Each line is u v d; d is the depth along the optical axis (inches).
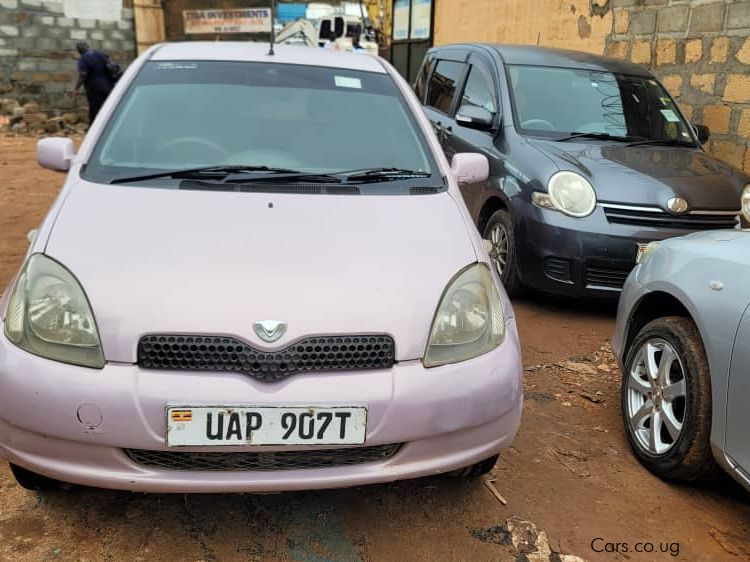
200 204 104.0
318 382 84.0
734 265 103.3
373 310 88.0
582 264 177.5
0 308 91.7
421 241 101.2
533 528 101.5
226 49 145.3
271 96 131.8
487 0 475.8
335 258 94.2
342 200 109.6
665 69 306.3
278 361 83.9
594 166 185.3
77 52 627.5
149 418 81.4
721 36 274.2
